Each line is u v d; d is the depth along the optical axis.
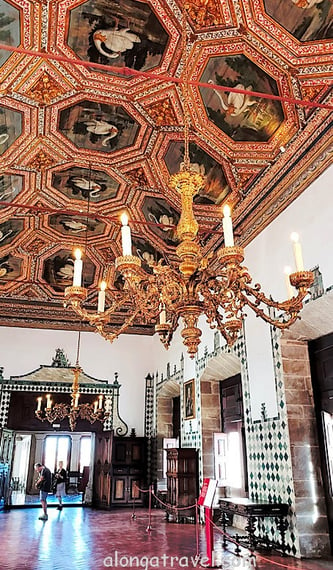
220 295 4.61
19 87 7.09
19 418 15.59
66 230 11.88
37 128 8.05
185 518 11.46
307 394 8.41
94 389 16.70
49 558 7.30
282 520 7.80
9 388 15.78
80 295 4.84
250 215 9.84
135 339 17.77
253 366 9.56
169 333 5.32
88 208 10.62
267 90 6.99
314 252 7.82
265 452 8.77
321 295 7.48
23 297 16.02
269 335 9.03
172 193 9.72
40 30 6.17
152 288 4.73
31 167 9.09
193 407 12.95
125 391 17.05
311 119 7.29
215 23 6.05
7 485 14.93
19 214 10.90
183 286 4.57
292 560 7.12
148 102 7.51
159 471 15.70
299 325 8.34
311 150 7.84
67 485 23.41
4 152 8.49
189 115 7.63
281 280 8.77
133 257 4.43
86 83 7.13
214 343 11.75
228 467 11.62
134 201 10.38
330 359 8.20
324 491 7.83
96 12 5.94
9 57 6.53
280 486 8.12
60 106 7.57
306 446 8.05
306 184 8.17
